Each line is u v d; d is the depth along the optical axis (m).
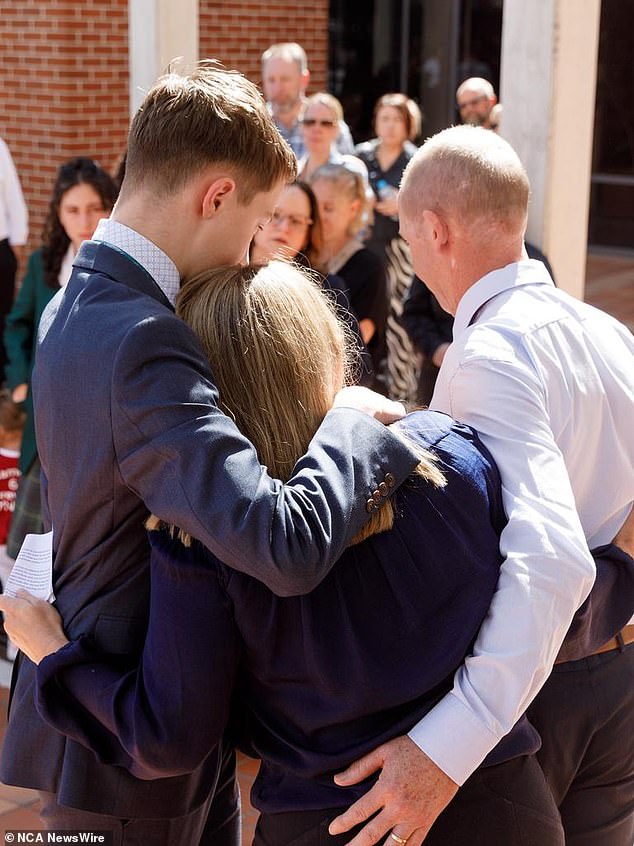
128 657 1.75
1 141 7.11
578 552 1.63
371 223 6.40
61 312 1.71
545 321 1.94
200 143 1.69
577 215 3.96
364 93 11.89
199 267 1.78
